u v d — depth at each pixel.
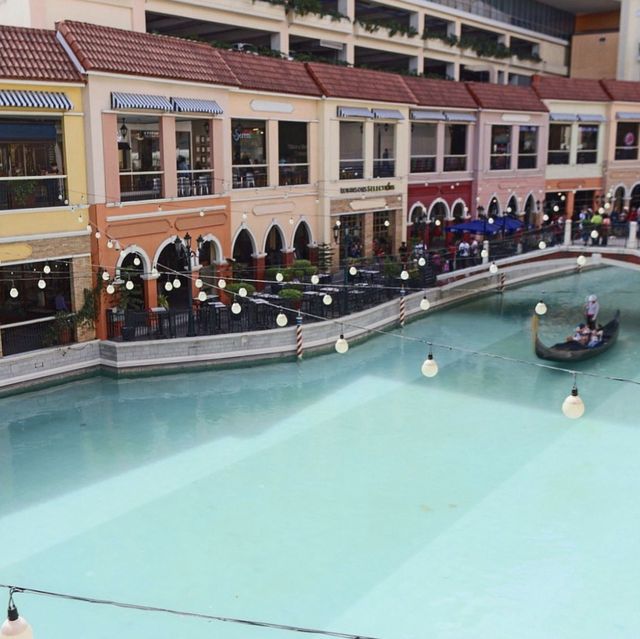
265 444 15.59
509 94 34.81
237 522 12.55
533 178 36.69
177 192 21.66
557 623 10.02
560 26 46.19
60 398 17.91
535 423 16.77
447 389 19.00
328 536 12.12
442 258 28.42
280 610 10.31
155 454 15.07
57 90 18.19
